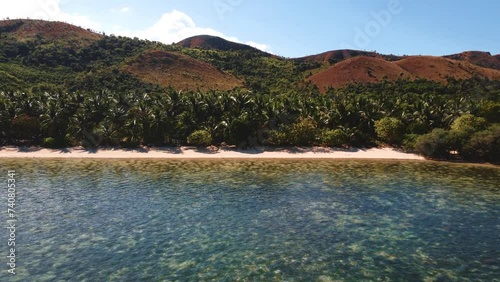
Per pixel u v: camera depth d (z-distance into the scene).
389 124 66.25
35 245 24.11
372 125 69.00
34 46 143.25
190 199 35.25
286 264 21.77
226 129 64.12
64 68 127.50
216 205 33.47
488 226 28.58
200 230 27.23
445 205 34.00
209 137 63.38
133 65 136.00
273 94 114.56
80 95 72.50
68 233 26.27
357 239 25.84
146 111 66.19
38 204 33.03
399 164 55.06
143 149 62.72
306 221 29.45
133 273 20.44
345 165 53.91
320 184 41.81
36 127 63.59
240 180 43.41
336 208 32.94
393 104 76.44
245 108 69.00
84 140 63.69
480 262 22.38
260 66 171.88
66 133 64.44
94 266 21.25
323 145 67.00
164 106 68.00
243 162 55.38
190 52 178.75
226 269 21.02
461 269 21.44
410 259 22.70
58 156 57.84
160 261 22.00
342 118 69.75
